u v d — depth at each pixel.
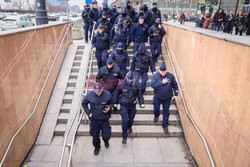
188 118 4.60
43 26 5.62
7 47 3.68
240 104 2.71
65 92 6.30
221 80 3.26
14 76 3.91
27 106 4.44
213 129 3.47
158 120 5.44
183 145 4.92
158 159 4.45
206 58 3.88
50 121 5.38
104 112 4.01
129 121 4.91
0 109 3.39
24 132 4.29
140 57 5.27
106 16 7.76
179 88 5.46
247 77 2.58
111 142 4.95
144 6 7.95
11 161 3.73
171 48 6.78
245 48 2.65
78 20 19.75
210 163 3.52
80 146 4.80
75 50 8.21
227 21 4.66
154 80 4.75
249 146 2.48
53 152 4.62
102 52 6.18
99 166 4.22
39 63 5.25
